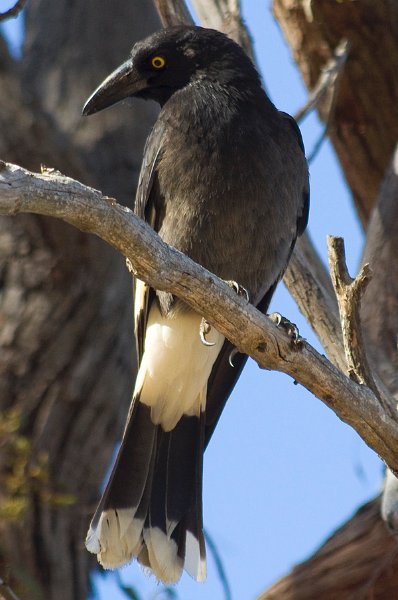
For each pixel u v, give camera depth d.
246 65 11.53
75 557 12.69
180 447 10.85
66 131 14.54
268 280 11.19
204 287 8.84
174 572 10.39
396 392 11.27
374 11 13.74
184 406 10.91
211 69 11.48
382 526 12.51
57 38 15.26
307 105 12.26
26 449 11.95
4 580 11.27
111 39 15.20
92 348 13.07
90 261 12.99
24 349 12.93
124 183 14.34
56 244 12.90
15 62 12.69
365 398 9.05
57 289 13.03
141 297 10.82
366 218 14.57
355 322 9.00
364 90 14.01
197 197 10.78
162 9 12.86
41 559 12.41
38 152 12.70
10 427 12.02
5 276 13.05
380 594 12.26
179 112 11.02
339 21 13.84
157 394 10.91
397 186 12.53
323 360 9.06
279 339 9.03
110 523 10.48
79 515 12.77
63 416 12.89
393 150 14.15
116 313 13.18
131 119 14.67
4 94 12.58
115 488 10.62
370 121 14.15
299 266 11.38
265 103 11.23
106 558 10.38
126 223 8.35
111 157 14.42
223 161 10.74
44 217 12.66
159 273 8.69
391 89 13.94
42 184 7.91
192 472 10.77
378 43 13.84
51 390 12.89
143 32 15.39
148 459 10.77
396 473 9.27
